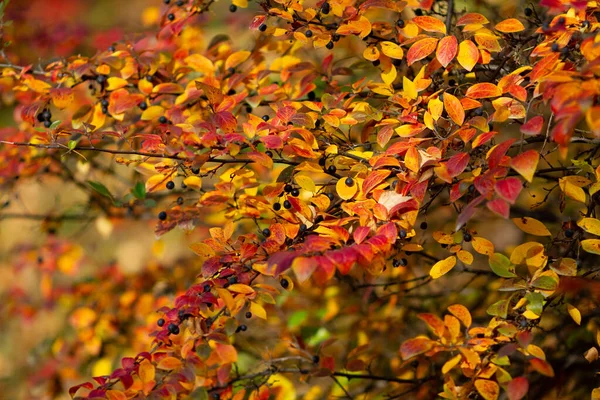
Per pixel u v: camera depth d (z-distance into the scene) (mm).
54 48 2977
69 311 2885
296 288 2688
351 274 2656
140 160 2299
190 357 2209
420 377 2514
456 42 2219
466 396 2234
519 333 2156
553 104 2025
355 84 2361
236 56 2439
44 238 3223
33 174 2719
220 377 2238
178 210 2389
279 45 2492
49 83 2510
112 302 2818
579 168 2281
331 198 2307
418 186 2139
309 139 2238
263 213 2393
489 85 2195
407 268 2674
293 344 2553
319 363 2418
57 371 2820
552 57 2152
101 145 2602
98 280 2875
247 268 2232
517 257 2172
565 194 2230
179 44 2682
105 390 2195
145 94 2430
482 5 2682
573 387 2645
